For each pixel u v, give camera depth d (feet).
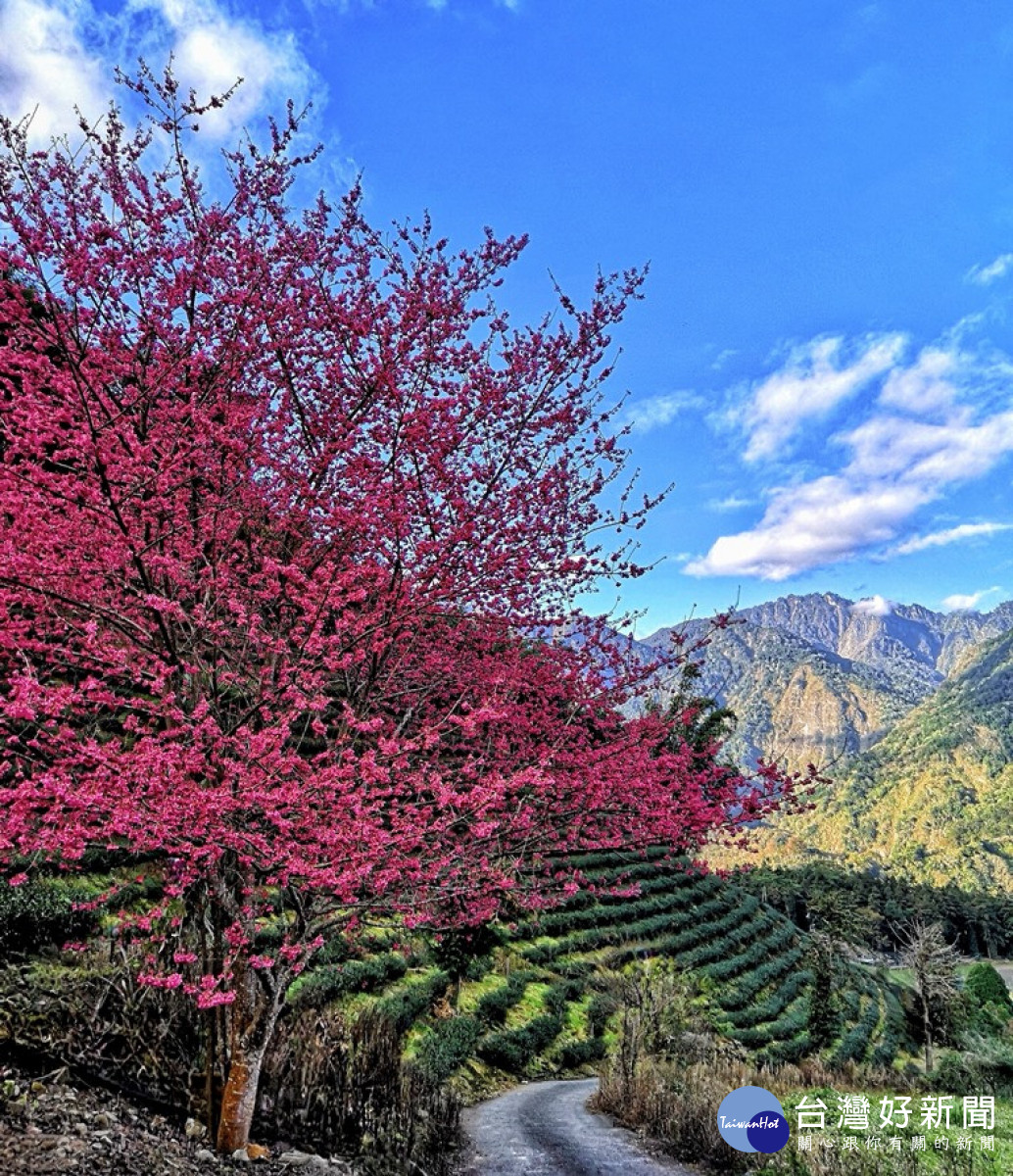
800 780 20.92
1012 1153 37.81
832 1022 95.66
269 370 20.45
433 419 19.74
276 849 16.07
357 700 21.04
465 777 21.24
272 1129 22.47
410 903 18.67
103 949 27.55
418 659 24.84
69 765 16.01
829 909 145.59
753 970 118.52
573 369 21.85
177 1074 21.35
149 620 19.61
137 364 19.43
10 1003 21.17
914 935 119.34
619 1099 44.34
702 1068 49.39
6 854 15.62
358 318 20.13
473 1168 31.53
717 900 142.82
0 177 16.47
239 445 18.83
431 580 19.67
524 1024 65.72
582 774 20.95
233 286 20.21
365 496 19.70
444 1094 35.17
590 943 94.22
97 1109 18.30
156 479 17.72
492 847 20.16
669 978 65.72
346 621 18.90
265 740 15.51
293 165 19.90
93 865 32.55
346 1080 27.12
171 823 14.65
